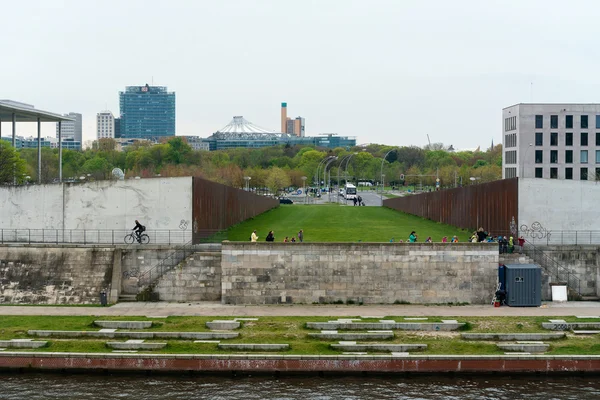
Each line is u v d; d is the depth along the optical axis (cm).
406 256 7669
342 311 7300
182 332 6519
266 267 7669
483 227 9762
